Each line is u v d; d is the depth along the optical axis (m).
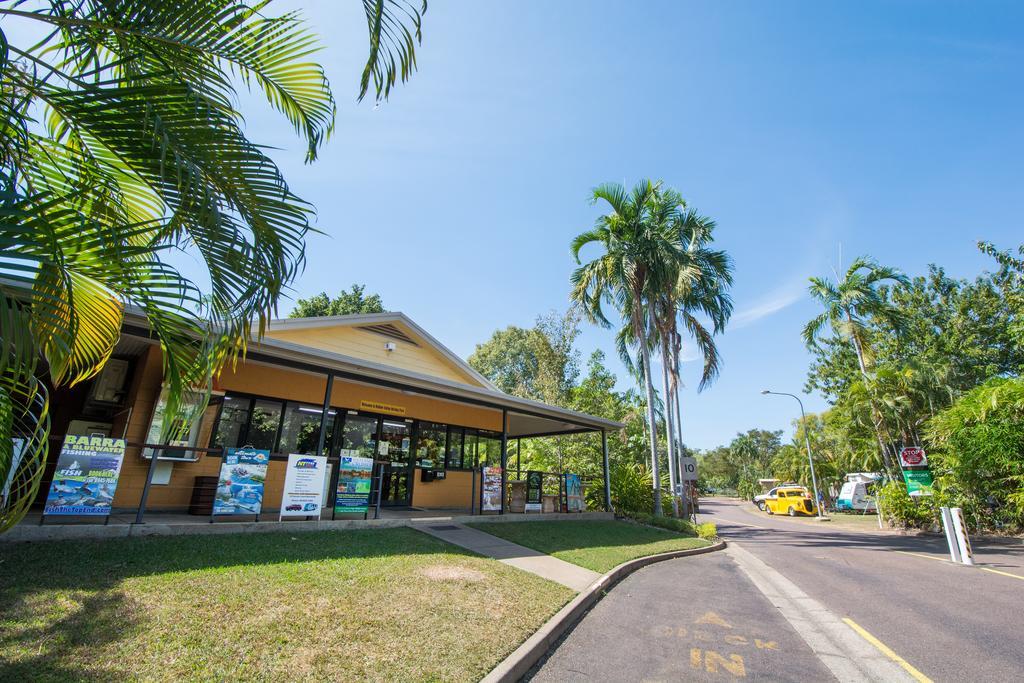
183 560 5.44
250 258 2.91
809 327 27.11
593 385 28.14
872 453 23.52
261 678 3.20
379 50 3.04
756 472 74.88
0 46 2.36
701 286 21.61
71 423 10.08
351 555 6.64
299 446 11.41
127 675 3.03
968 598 7.23
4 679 2.81
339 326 13.06
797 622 5.97
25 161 2.87
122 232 2.86
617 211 20.03
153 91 2.58
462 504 14.94
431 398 14.55
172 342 3.25
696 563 10.54
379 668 3.53
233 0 2.90
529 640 4.54
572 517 14.34
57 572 4.61
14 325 2.41
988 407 15.22
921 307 28.86
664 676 4.15
